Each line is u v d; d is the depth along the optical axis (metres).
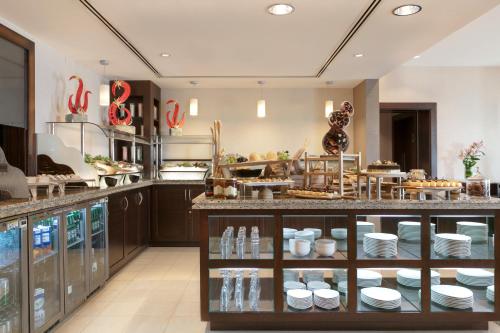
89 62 4.74
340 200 2.71
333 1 2.98
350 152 6.59
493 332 2.69
